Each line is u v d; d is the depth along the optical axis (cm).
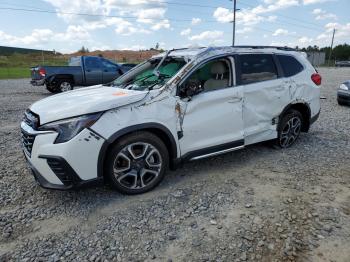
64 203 361
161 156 380
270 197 369
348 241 288
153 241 290
